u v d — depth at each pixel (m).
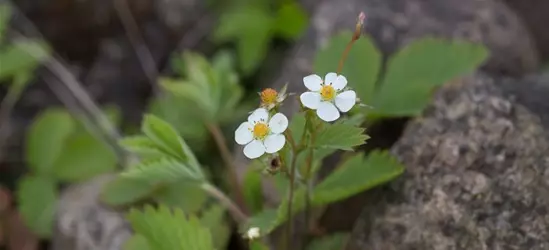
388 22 0.47
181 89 0.46
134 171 0.36
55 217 0.46
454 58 0.41
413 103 0.40
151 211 0.37
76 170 0.48
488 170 0.37
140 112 0.54
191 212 0.43
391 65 0.41
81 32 0.56
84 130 0.50
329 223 0.42
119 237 0.43
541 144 0.37
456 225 0.37
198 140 0.48
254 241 0.36
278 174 0.36
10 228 0.48
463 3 0.47
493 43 0.46
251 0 0.54
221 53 0.52
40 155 0.48
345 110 0.33
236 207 0.41
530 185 0.37
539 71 0.49
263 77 0.53
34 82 0.54
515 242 0.36
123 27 0.56
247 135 0.33
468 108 0.39
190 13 0.55
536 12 0.54
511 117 0.38
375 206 0.39
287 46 0.54
